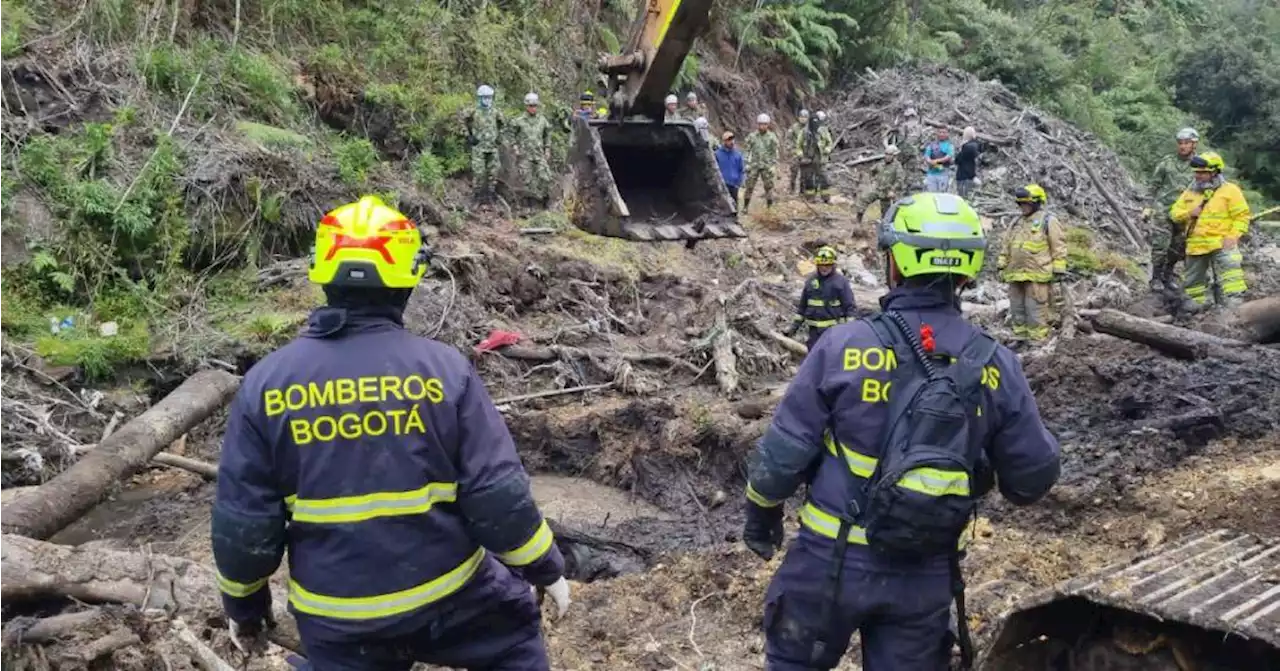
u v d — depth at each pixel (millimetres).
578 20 19359
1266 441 6949
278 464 2713
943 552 3039
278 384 2703
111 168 10758
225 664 4188
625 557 6770
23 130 10711
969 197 18375
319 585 2723
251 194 11281
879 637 3156
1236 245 10250
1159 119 30062
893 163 16625
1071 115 28359
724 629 5316
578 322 11656
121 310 9953
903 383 2998
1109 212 19469
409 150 14758
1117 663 3732
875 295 13586
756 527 3301
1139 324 9016
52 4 12297
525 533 2758
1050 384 8570
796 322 10172
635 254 13578
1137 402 7824
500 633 3010
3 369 8688
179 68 12328
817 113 18781
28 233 9945
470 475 2734
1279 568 3898
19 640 4094
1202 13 38812
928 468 2920
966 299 13625
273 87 13273
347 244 2713
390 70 15695
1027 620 3764
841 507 3064
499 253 12219
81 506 5801
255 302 10508
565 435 8930
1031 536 5973
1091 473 6582
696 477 8258
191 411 6934
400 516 2699
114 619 4273
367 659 2787
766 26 24344
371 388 2693
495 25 17359
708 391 10133
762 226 16984
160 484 7941
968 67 28422
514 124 14484
